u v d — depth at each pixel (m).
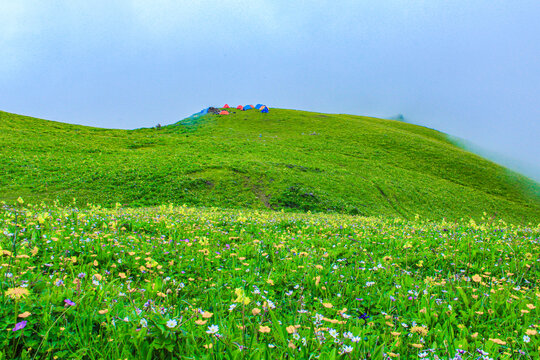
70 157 44.03
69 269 4.70
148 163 44.59
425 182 56.09
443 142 92.06
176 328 2.66
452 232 10.72
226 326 3.07
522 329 3.44
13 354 2.37
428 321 3.58
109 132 69.50
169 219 11.02
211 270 5.70
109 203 30.80
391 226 14.41
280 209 36.59
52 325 2.55
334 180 48.84
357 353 2.56
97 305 3.10
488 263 6.72
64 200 29.81
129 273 5.12
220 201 36.22
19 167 36.56
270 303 3.29
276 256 6.79
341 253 7.26
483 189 58.50
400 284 4.99
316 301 4.42
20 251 4.83
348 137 80.00
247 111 109.69
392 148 73.81
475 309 4.02
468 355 2.81
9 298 2.80
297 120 97.31
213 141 66.19
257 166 48.94
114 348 2.50
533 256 7.12
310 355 2.49
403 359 2.87
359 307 4.16
